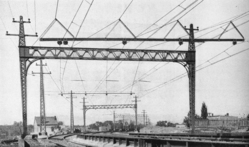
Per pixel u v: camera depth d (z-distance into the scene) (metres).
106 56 30.70
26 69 31.33
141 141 22.89
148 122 110.12
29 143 17.73
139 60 31.27
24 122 32.81
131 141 26.41
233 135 24.31
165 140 19.44
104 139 35.25
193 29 31.98
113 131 86.31
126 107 70.31
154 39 29.41
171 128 59.56
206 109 68.12
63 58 30.48
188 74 33.03
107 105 71.00
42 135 50.34
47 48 30.55
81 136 49.88
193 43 32.44
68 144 29.48
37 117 116.25
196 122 49.34
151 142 21.41
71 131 77.44
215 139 18.83
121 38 28.67
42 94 53.28
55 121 120.56
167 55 31.83
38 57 30.58
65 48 30.45
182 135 32.12
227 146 14.46
